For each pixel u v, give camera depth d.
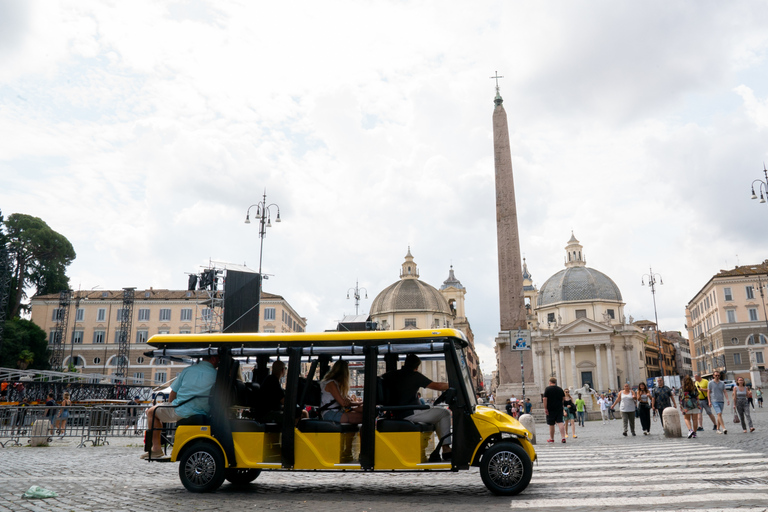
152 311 72.56
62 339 71.44
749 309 74.31
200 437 8.59
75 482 9.52
